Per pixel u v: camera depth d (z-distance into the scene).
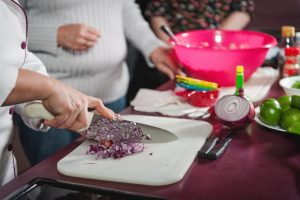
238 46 1.50
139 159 0.87
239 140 0.97
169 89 1.39
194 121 1.09
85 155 0.91
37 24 1.44
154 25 2.09
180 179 0.79
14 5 0.93
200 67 1.36
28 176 0.84
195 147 0.92
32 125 1.04
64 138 1.41
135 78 2.36
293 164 0.84
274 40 1.35
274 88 1.35
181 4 2.06
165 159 0.86
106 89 1.57
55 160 0.91
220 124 1.07
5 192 0.78
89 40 1.39
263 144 0.94
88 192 0.75
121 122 0.94
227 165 0.84
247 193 0.73
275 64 1.60
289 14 2.36
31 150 1.45
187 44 1.51
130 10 1.68
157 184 0.77
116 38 1.54
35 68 1.05
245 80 1.39
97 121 0.94
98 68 1.49
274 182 0.77
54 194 0.75
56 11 1.42
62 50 1.42
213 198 0.72
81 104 0.86
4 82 0.77
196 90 1.25
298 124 0.93
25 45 0.98
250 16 2.07
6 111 0.99
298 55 1.35
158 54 1.54
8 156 1.02
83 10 1.44
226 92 1.32
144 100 1.27
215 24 2.05
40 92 0.80
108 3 1.49
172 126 1.06
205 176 0.80
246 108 1.01
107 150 0.90
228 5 2.06
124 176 0.79
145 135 0.98
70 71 1.46
